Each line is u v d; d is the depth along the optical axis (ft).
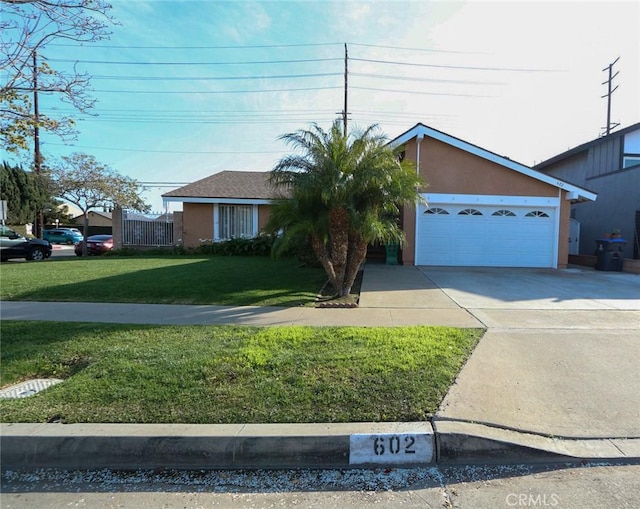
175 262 49.21
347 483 9.14
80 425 10.45
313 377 12.88
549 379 13.33
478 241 47.57
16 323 19.95
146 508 8.23
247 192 65.46
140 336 17.62
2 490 8.90
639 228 54.03
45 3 20.17
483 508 8.21
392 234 28.73
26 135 27.20
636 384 13.08
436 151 46.85
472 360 14.84
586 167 66.18
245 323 20.36
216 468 9.74
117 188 80.18
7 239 56.75
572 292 30.45
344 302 25.95
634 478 9.13
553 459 9.77
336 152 26.63
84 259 55.98
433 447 9.95
